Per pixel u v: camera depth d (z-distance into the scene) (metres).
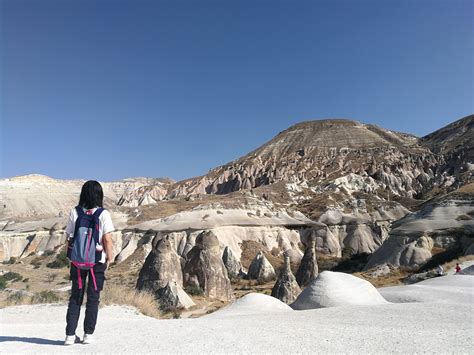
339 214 111.00
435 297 18.19
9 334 7.41
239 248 89.25
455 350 5.76
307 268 54.19
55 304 14.59
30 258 86.81
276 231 98.50
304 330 7.52
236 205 103.19
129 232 89.44
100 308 13.73
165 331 7.18
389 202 119.81
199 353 5.39
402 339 6.55
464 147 179.50
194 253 51.66
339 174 173.88
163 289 39.38
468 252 54.12
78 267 6.14
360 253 96.44
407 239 63.69
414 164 180.88
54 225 98.69
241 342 6.11
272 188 140.75
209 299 46.28
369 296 18.22
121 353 5.43
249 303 18.17
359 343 6.19
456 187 127.75
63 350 5.65
